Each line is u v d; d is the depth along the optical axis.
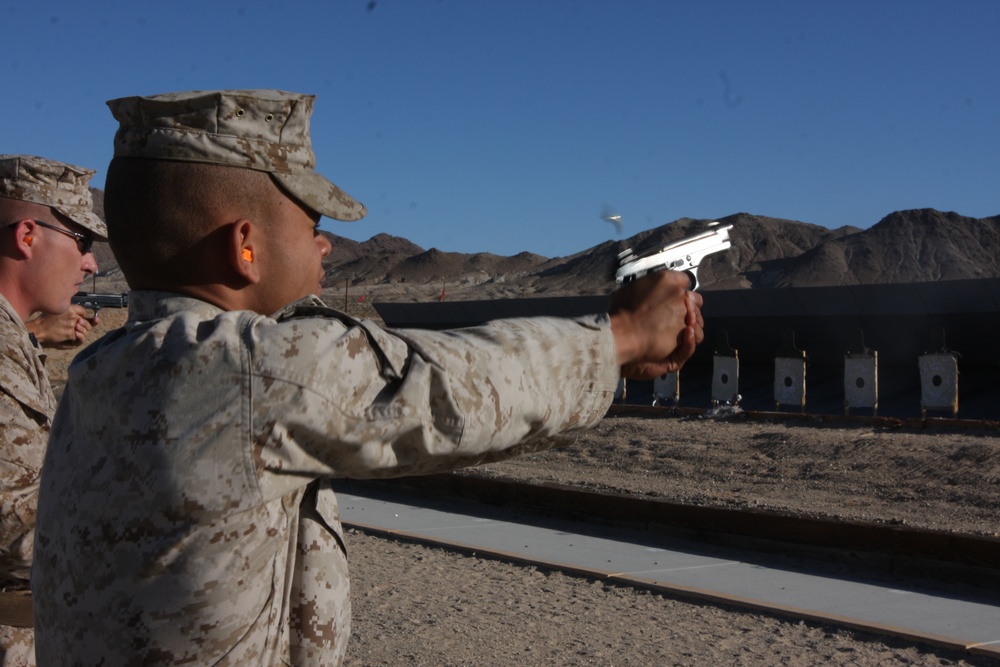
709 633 6.22
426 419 1.53
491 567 8.07
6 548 2.40
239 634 1.56
